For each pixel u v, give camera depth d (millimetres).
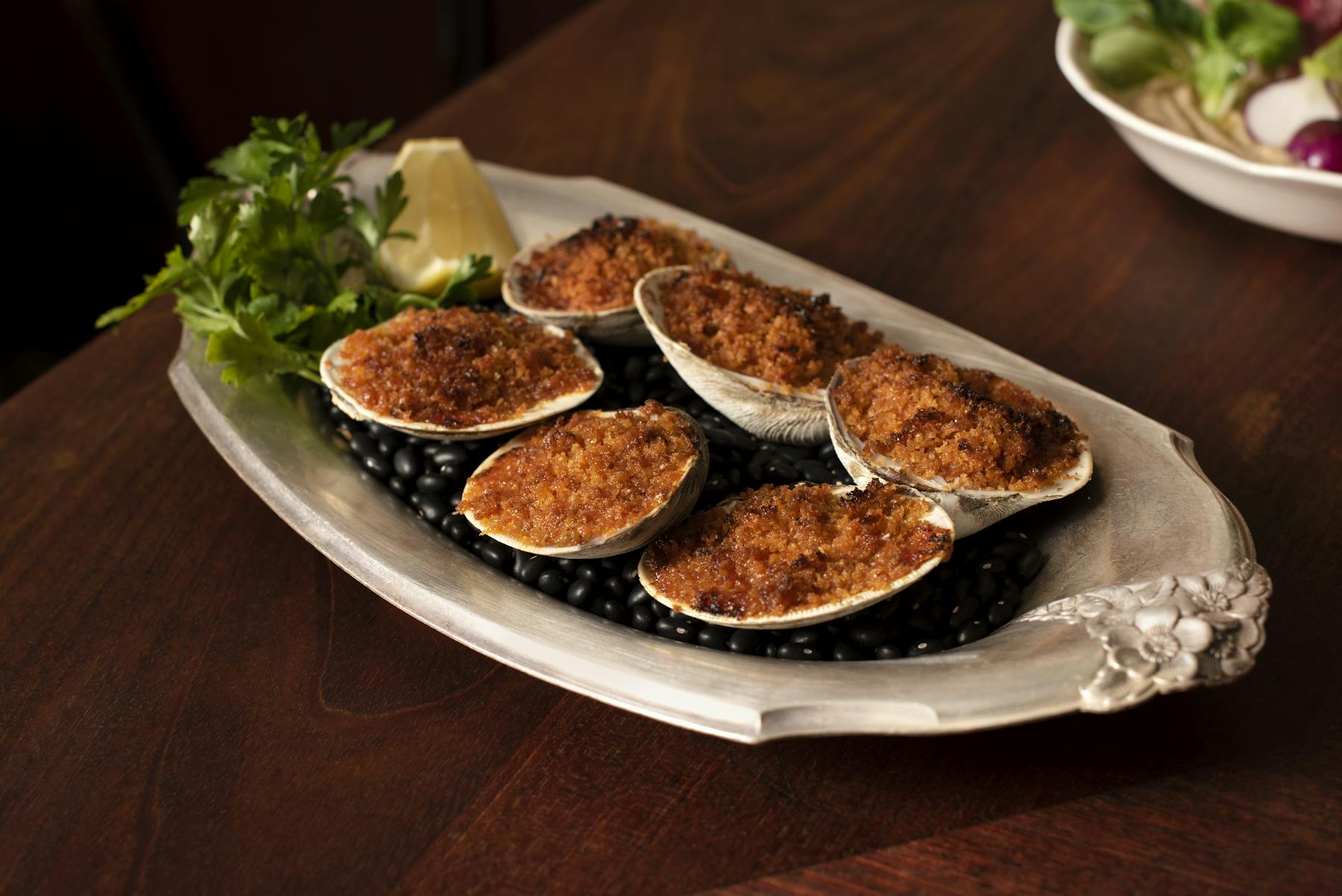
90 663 567
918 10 883
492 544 571
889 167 763
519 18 1330
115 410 649
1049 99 801
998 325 677
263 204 632
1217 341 665
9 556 598
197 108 1403
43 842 527
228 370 605
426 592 553
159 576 590
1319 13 728
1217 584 519
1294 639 557
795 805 528
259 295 639
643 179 762
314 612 578
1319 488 604
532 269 651
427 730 547
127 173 1424
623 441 569
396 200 658
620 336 632
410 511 588
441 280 672
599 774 536
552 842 523
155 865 522
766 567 547
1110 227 723
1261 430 627
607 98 818
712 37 862
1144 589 523
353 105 1389
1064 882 512
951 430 562
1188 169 697
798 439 604
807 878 515
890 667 520
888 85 817
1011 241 718
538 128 799
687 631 550
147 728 550
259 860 522
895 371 578
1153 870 513
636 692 522
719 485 580
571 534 556
